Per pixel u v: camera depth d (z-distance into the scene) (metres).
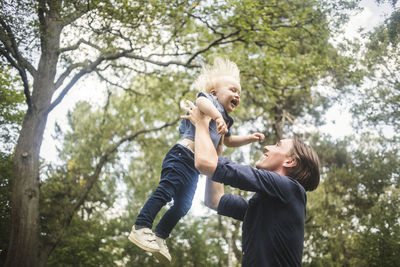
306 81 11.72
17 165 9.27
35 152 9.44
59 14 8.14
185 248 16.72
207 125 1.95
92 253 13.87
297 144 2.12
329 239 13.74
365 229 11.68
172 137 14.84
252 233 1.88
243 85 11.69
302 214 1.89
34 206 9.21
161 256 2.42
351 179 13.36
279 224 1.82
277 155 2.11
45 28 8.18
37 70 9.70
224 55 11.13
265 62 10.79
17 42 7.98
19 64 8.60
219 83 2.53
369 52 9.09
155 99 13.16
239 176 1.78
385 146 12.57
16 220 9.02
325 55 11.14
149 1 8.65
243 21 9.90
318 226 13.86
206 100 1.99
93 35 8.69
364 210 13.23
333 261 13.65
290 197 1.84
